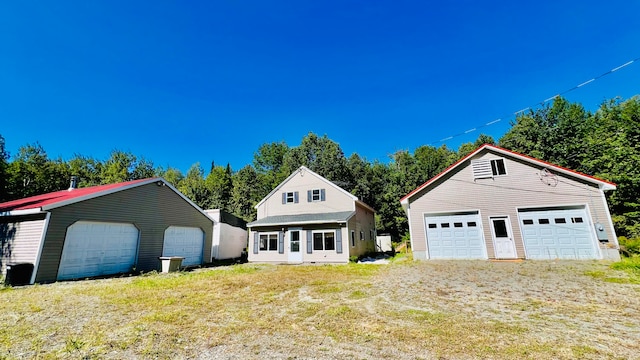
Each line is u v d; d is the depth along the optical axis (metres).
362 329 4.54
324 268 13.64
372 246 24.64
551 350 3.57
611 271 8.91
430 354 3.52
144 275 12.28
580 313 5.20
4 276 10.09
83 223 11.65
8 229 11.41
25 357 3.60
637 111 18.72
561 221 12.59
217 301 6.75
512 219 13.34
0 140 25.20
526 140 26.98
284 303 6.49
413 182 33.00
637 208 16.67
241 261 19.64
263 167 45.62
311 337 4.22
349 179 36.06
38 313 5.73
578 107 26.50
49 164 32.66
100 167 40.56
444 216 14.62
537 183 13.23
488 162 14.30
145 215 14.38
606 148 20.53
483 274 9.49
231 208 35.50
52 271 10.39
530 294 6.72
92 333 4.49
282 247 18.42
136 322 5.05
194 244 17.44
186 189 39.28
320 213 19.77
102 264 12.14
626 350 3.55
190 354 3.66
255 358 3.51
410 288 7.87
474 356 3.44
